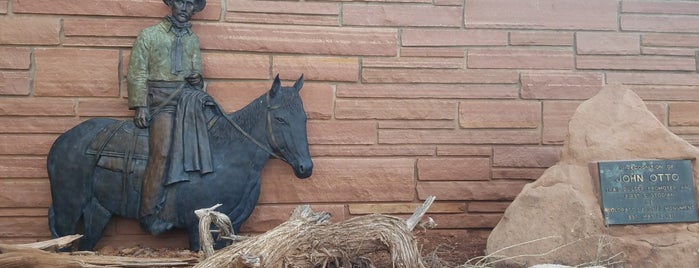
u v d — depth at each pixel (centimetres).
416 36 537
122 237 505
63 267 402
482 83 543
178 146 473
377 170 531
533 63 548
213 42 510
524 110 546
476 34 543
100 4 499
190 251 487
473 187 541
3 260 379
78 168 476
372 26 532
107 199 479
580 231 436
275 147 492
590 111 474
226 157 489
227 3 513
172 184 471
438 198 537
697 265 426
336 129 527
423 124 536
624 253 431
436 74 538
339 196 527
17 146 491
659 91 557
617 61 556
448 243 527
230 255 366
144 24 504
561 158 473
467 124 540
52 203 488
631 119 464
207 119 491
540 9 550
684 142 454
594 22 555
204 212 422
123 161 476
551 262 436
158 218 475
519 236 452
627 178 443
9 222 494
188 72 486
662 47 561
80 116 498
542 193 455
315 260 387
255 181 497
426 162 536
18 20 491
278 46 520
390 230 401
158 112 477
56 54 495
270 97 494
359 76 531
